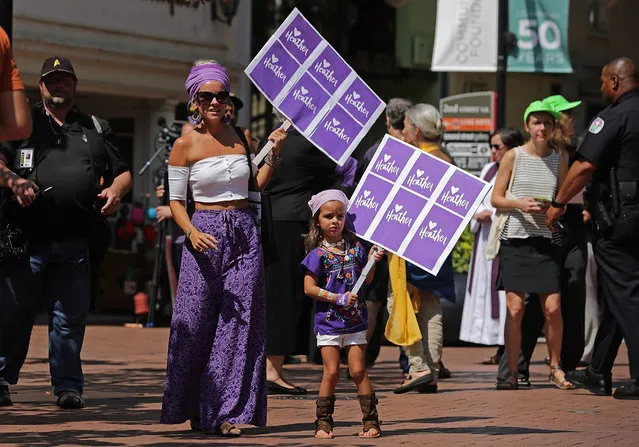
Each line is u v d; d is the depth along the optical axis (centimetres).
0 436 1068
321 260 1106
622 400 1409
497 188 1546
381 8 3275
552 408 1328
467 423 1198
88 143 1305
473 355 2066
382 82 3278
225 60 3244
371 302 1630
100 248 1314
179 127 2241
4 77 929
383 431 1137
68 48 2825
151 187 3086
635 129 1399
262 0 3334
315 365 1866
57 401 1282
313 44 1162
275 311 1441
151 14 3044
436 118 1482
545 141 1541
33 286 1284
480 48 2508
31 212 1277
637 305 1406
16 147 1283
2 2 1353
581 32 3278
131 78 3000
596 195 1427
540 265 1524
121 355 1962
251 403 1082
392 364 1898
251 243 1100
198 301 1090
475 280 1906
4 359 1291
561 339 1548
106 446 1018
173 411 1094
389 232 1137
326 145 1162
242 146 1114
